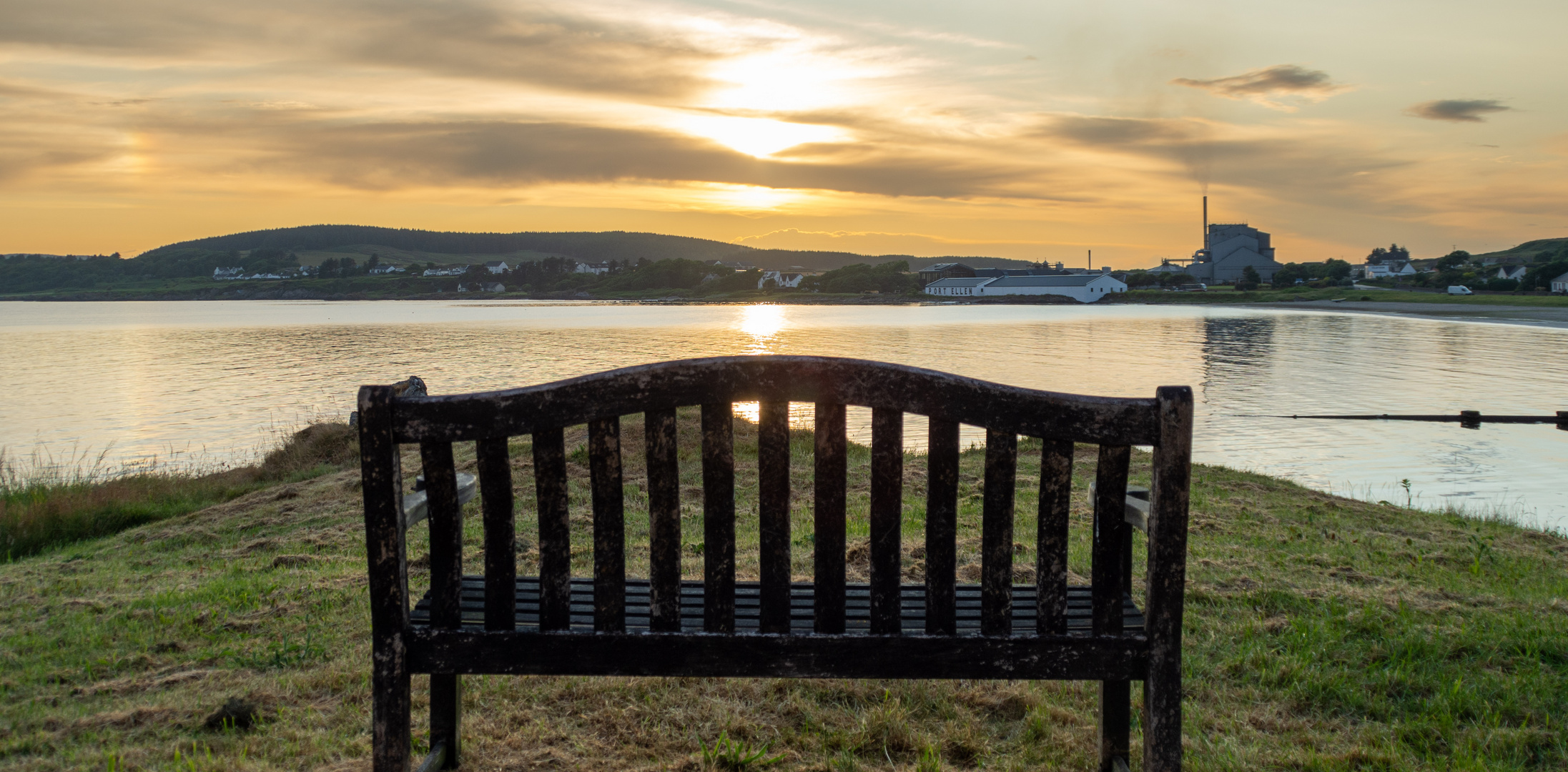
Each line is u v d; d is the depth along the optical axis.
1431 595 5.33
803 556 6.42
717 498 2.43
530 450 11.53
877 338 72.81
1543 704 3.60
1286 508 8.75
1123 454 2.38
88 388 40.59
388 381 42.50
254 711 3.56
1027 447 12.18
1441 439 24.08
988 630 2.46
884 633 2.46
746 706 3.62
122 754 3.22
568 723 3.44
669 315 135.25
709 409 2.40
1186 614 4.93
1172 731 2.38
